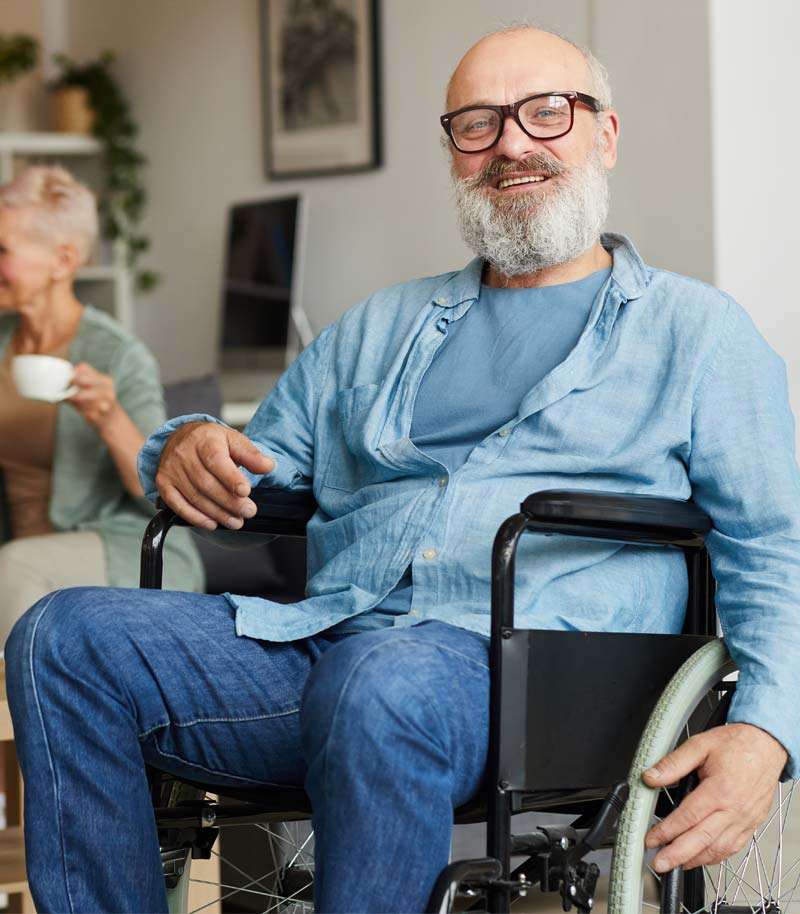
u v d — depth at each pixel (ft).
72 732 4.82
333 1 14.05
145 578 5.56
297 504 6.05
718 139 10.40
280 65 14.79
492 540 5.28
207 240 16.12
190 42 16.19
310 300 14.75
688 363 5.38
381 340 6.08
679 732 4.89
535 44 5.91
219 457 5.44
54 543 9.02
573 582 5.20
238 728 5.11
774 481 5.22
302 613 5.39
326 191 14.46
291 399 6.29
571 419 5.41
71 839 4.78
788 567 5.08
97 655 4.89
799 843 6.40
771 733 4.75
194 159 16.25
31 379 8.48
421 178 13.28
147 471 5.76
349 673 4.43
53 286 9.48
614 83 11.14
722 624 5.22
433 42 13.02
